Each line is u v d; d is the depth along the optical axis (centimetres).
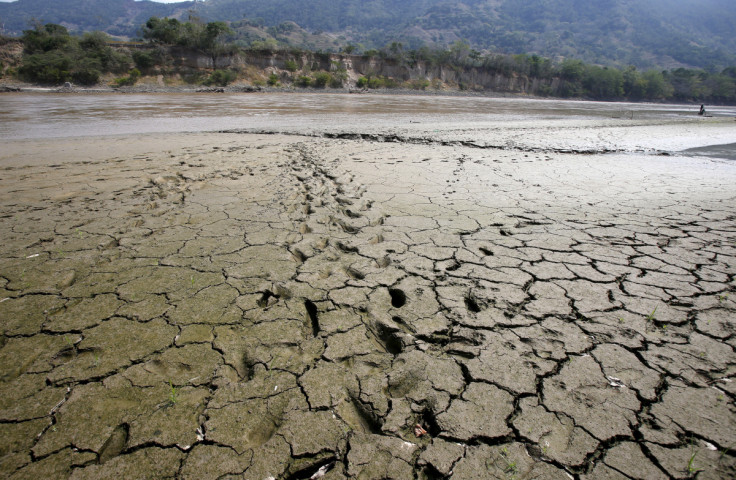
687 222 418
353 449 158
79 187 502
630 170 683
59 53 3722
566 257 328
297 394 184
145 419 170
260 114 1677
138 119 1416
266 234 362
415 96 4944
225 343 218
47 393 183
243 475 147
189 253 322
